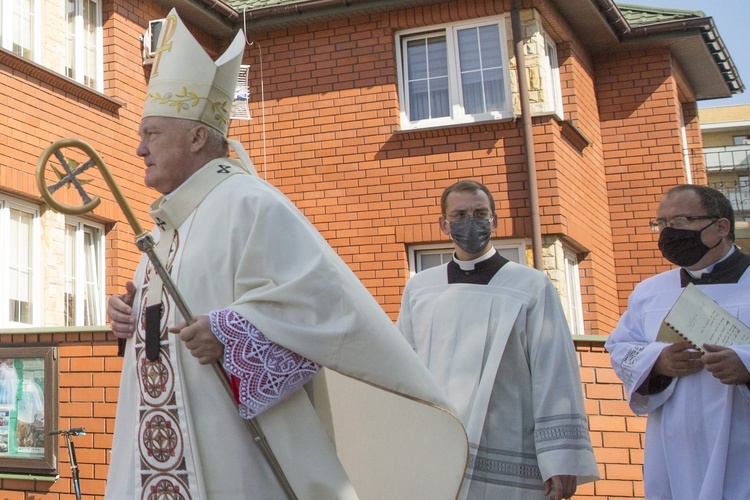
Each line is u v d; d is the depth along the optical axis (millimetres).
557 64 11023
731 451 3123
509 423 3621
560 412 3555
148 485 2584
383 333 2582
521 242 9984
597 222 11156
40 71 8852
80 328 6219
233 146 2916
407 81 10734
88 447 6086
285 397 2531
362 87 10703
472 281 3869
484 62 10453
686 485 3213
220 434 2535
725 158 30641
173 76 2797
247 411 2463
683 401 3258
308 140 10836
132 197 10008
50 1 9461
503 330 3688
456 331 3777
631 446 5363
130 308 2805
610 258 11523
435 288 3951
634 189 11641
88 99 9523
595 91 11938
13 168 8477
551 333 3684
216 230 2641
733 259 3393
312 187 10727
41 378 6254
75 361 6203
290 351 2498
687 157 13227
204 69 2801
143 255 2916
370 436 2934
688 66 12594
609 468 5363
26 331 6297
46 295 8766
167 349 2605
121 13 10188
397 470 2865
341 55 10852
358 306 2562
